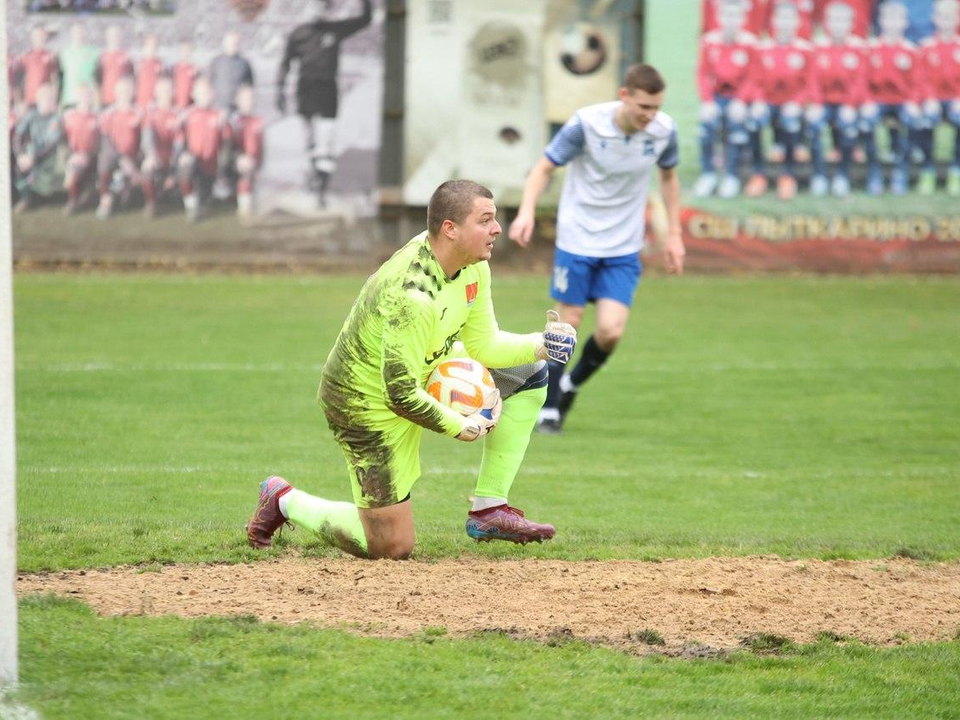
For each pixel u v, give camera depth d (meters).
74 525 22.81
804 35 67.38
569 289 34.12
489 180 67.75
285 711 14.01
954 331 54.81
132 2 63.53
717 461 31.64
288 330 51.25
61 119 64.06
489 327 20.36
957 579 20.70
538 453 32.28
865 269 70.06
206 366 43.06
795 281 68.31
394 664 15.56
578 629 17.44
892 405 39.44
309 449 31.28
